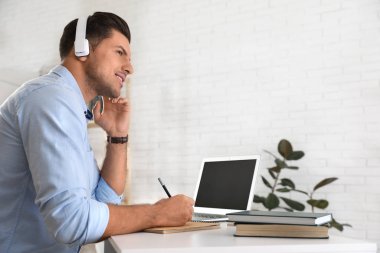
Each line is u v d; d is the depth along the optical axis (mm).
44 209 1178
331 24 4129
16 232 1313
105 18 1480
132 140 5023
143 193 4902
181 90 4805
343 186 3957
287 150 3891
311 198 3873
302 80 4211
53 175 1177
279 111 4289
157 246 1058
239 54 4539
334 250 1090
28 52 5797
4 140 1291
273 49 4375
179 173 4723
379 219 3801
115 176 1744
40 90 1278
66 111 1250
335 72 4074
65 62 1477
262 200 3898
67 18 5574
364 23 3988
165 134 4844
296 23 4285
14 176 1301
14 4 5945
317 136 4102
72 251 1385
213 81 4645
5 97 3980
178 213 1407
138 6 5133
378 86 3889
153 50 5004
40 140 1205
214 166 2529
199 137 4660
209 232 1402
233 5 4613
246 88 4469
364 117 3926
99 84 1483
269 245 1068
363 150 3906
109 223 1233
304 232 1216
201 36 4750
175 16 4914
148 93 4980
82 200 1182
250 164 2311
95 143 5137
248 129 4422
